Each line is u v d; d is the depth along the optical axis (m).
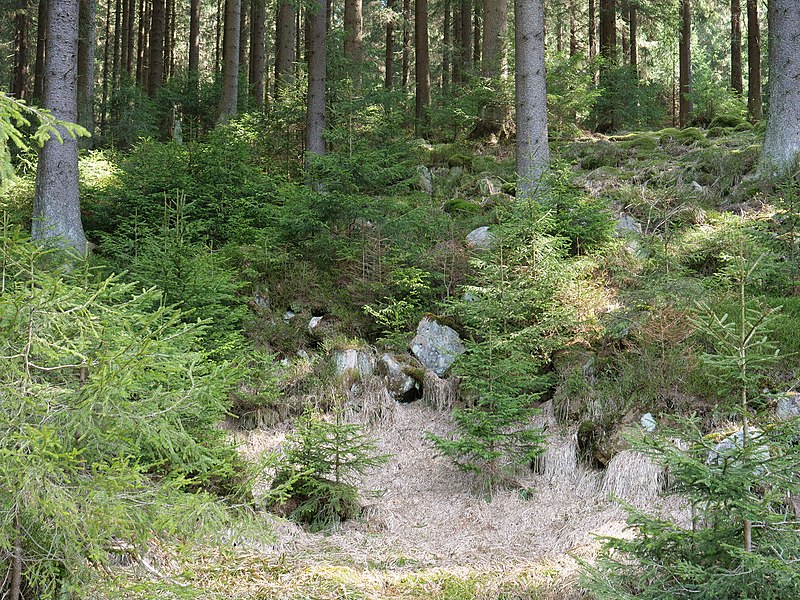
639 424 6.53
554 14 24.62
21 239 3.62
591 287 8.12
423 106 20.09
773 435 3.74
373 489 6.91
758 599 3.61
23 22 23.48
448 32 27.52
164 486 3.38
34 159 12.19
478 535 5.98
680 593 3.80
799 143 10.69
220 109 19.70
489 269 7.80
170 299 6.71
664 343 7.07
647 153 13.59
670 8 20.09
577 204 9.16
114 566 4.16
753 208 9.98
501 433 6.64
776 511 4.84
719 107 17.97
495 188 12.81
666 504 5.73
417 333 8.74
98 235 10.73
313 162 9.73
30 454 2.95
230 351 7.32
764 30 28.31
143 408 3.38
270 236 9.97
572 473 6.60
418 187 13.27
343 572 5.06
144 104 20.67
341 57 17.47
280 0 14.98
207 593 4.45
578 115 16.58
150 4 33.97
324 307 9.32
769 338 6.61
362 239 9.80
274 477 6.54
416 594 4.84
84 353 3.63
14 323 3.24
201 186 10.73
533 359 7.56
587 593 4.64
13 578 3.25
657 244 7.87
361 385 8.27
